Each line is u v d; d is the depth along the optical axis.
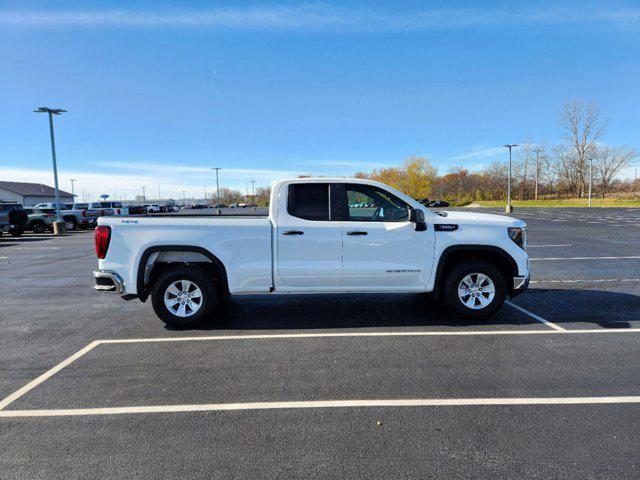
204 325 5.55
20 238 21.44
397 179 84.00
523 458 2.66
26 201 66.81
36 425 3.12
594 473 2.51
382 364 4.18
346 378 3.88
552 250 13.12
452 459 2.66
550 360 4.23
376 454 2.73
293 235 5.33
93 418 3.21
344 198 5.48
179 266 5.47
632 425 3.03
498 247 5.47
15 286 8.48
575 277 8.73
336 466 2.61
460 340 4.86
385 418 3.18
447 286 5.52
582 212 40.44
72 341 4.99
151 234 5.25
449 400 3.44
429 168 81.31
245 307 6.44
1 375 4.03
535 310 6.12
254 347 4.71
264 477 2.51
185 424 3.12
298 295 7.22
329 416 3.21
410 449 2.78
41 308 6.63
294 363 4.24
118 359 4.40
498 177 77.94
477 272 5.50
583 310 6.12
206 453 2.75
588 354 4.39
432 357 4.35
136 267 5.25
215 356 4.46
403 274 5.46
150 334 5.23
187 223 5.29
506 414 3.21
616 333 5.06
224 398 3.52
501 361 4.22
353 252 5.39
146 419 3.19
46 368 4.19
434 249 5.46
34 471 2.57
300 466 2.61
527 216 33.88
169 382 3.83
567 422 3.08
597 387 3.64
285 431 3.01
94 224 27.84
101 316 6.13
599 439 2.86
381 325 5.46
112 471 2.57
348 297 7.07
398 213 5.57
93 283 8.79
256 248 5.33
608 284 8.01
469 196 78.44
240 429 3.04
